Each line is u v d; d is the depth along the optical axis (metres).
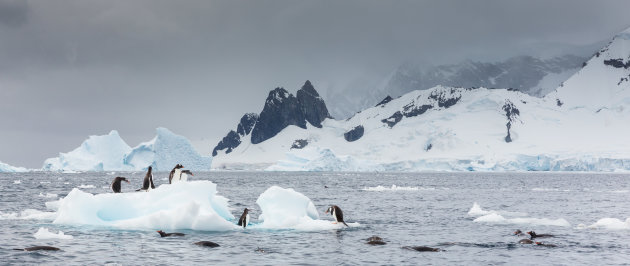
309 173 199.50
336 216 27.39
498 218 30.89
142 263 16.84
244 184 91.69
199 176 150.12
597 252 19.84
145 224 24.39
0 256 17.44
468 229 26.86
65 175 129.88
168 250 19.03
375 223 29.50
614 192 69.56
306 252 19.20
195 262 17.14
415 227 27.67
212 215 24.08
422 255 18.92
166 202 25.83
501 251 19.92
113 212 26.19
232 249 19.53
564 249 20.42
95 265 16.39
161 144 165.88
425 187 84.12
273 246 20.34
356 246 20.62
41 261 16.80
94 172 162.00
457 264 17.45
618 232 25.36
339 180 117.69
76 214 25.38
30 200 43.94
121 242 20.45
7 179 98.00
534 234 23.48
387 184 96.31
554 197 58.12
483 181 117.75
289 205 26.94
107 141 166.25
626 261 18.23
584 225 27.67
